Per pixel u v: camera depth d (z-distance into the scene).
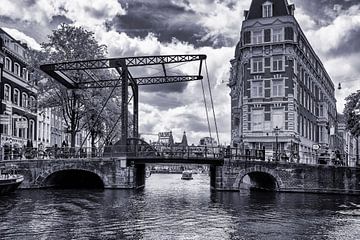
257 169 35.22
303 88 51.47
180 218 20.88
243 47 46.44
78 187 37.53
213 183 39.19
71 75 38.88
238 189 35.06
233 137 58.12
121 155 34.72
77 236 16.39
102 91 41.00
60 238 16.03
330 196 32.56
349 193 34.41
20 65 50.25
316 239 16.58
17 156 37.12
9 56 46.97
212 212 23.03
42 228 17.73
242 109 47.91
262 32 46.19
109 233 17.00
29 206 23.91
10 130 46.56
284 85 45.19
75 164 34.47
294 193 34.78
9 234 16.56
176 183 55.72
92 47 39.97
